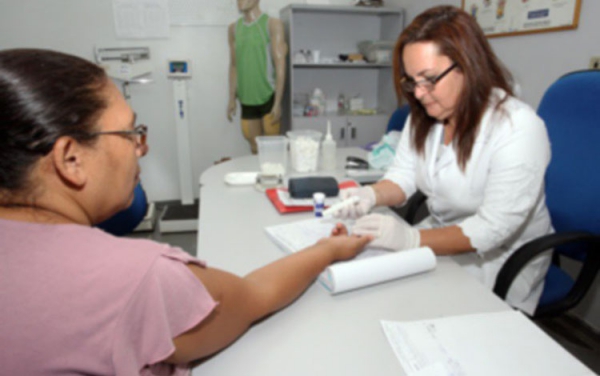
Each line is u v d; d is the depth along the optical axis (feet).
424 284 2.94
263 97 10.55
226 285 1.97
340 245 3.11
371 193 4.45
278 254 3.39
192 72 11.28
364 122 11.09
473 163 3.83
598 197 3.92
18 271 1.37
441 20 3.39
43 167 1.46
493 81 3.60
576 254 4.34
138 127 1.85
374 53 10.91
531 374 2.05
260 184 5.19
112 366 1.43
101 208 1.72
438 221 4.73
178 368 1.90
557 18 6.26
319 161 6.62
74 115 1.46
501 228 3.48
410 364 2.12
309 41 11.66
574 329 6.30
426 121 4.34
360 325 2.47
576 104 4.15
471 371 2.07
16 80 1.36
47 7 10.12
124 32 10.62
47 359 1.38
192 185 11.88
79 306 1.38
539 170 3.49
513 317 2.51
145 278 1.46
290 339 2.34
